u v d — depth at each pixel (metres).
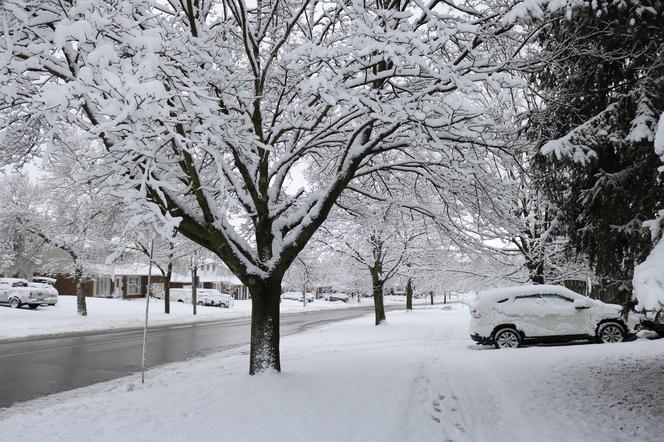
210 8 9.48
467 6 8.96
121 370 12.08
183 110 6.56
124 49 6.40
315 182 13.95
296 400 7.04
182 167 8.49
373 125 9.24
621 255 7.03
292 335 20.89
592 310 13.40
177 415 6.34
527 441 5.58
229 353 15.31
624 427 5.88
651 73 6.33
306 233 8.80
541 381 8.51
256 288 8.68
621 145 6.28
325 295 76.75
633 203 6.59
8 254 32.25
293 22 8.17
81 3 5.18
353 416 6.43
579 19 6.69
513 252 18.14
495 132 9.37
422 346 14.85
